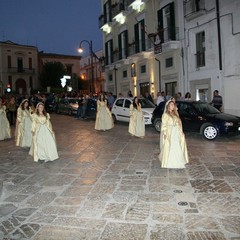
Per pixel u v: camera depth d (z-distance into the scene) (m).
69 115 28.05
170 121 8.00
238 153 9.91
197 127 12.82
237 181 6.94
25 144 11.61
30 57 61.31
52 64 56.28
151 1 23.95
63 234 4.66
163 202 5.80
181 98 17.73
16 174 7.98
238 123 12.44
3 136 13.92
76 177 7.57
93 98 24.12
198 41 19.55
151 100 21.23
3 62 58.09
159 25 22.89
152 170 8.05
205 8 18.38
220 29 17.42
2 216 5.37
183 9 20.20
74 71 66.06
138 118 13.54
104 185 6.89
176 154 7.95
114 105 19.56
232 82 16.97
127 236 4.54
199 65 19.58
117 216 5.23
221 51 17.48
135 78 27.14
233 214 5.20
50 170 8.30
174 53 21.42
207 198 5.95
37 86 62.44
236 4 16.34
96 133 15.47
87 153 10.44
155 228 4.77
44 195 6.34
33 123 9.19
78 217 5.23
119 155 10.02
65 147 11.66
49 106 31.44
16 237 4.62
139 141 12.67
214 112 13.36
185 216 5.16
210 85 18.47
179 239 4.42
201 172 7.73
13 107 19.94
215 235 4.51
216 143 11.83
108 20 32.31
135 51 26.61
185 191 6.37
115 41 31.47
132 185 6.84
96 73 56.41
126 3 27.67
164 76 22.70
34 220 5.17
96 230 4.76
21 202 5.99
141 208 5.54
